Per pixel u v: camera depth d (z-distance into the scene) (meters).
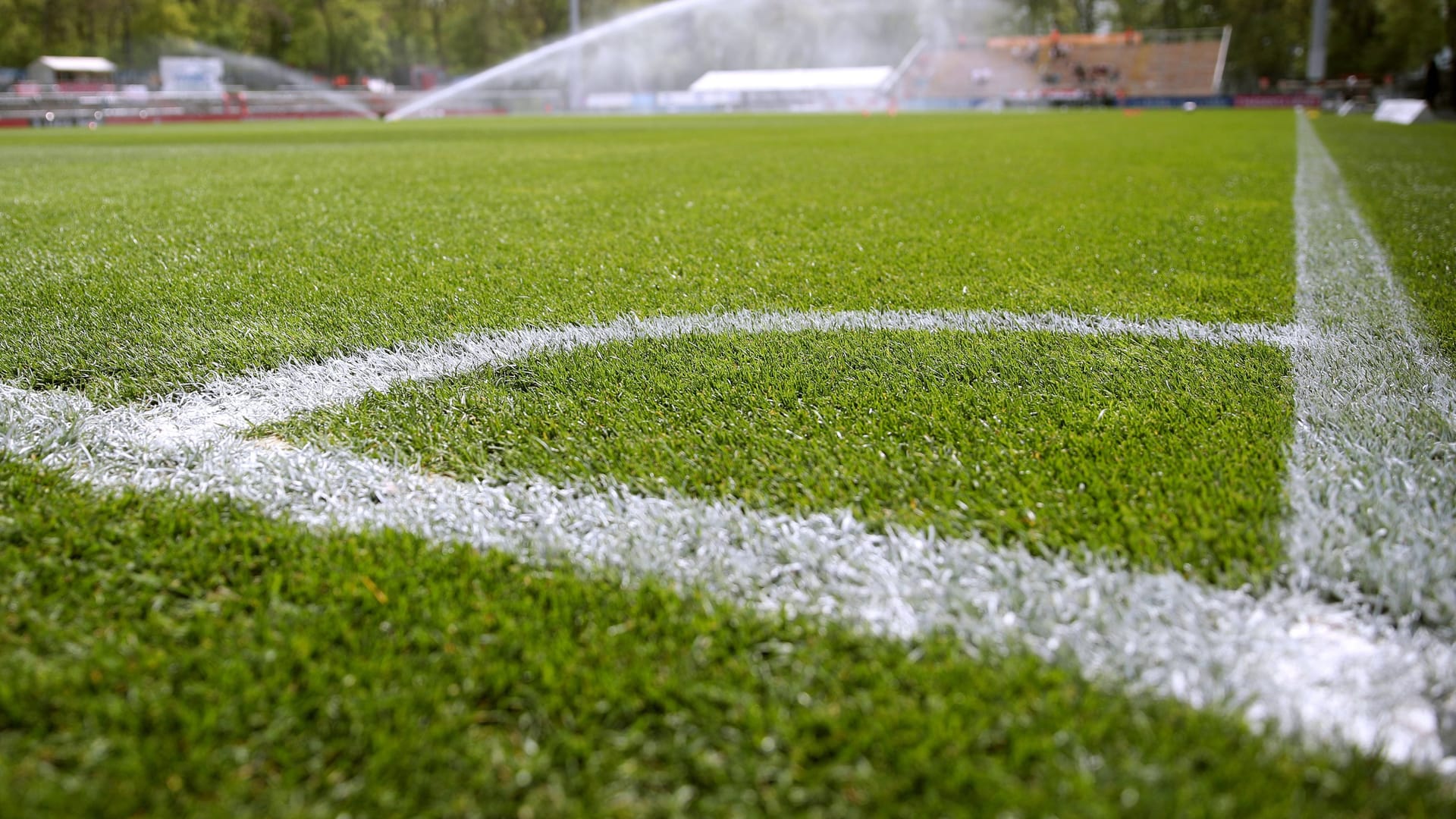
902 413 1.97
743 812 0.94
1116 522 1.49
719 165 8.68
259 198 5.78
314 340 2.55
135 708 1.08
